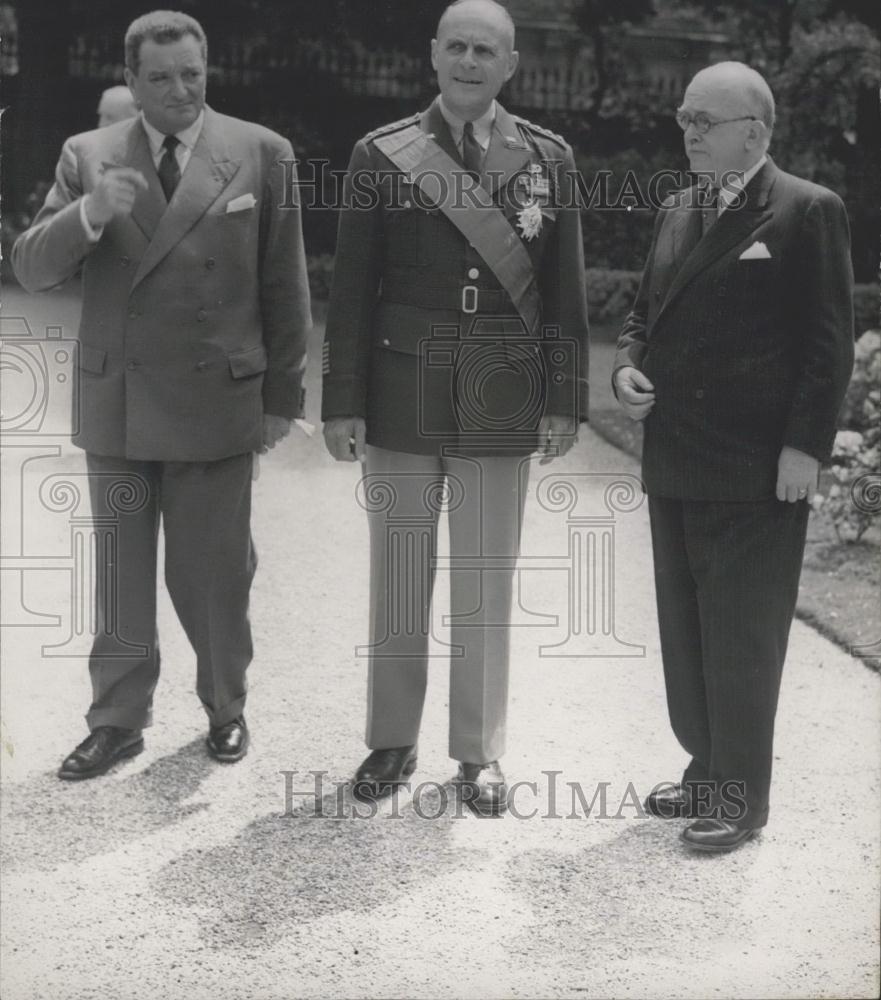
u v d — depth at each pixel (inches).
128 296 165.6
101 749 171.3
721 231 151.8
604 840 161.5
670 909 150.1
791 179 151.5
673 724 166.1
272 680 191.8
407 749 169.9
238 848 157.8
